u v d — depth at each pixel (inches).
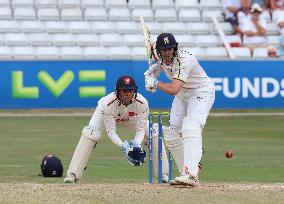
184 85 1464.1
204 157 2158.0
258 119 3265.3
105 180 1707.7
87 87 3408.0
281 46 3725.4
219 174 1827.0
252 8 3786.9
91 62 3408.0
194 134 1427.2
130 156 1487.5
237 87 3521.2
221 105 3508.9
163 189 1389.0
